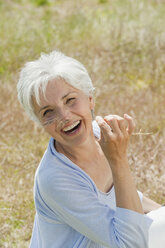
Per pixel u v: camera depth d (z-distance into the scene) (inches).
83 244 76.2
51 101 71.2
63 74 71.2
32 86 71.5
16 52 226.1
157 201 121.2
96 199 74.1
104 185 80.8
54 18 272.7
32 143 155.6
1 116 172.6
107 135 68.7
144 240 70.6
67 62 73.1
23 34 245.1
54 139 78.6
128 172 71.2
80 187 73.8
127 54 216.1
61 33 243.3
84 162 79.2
